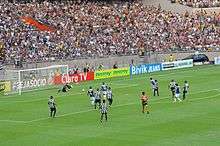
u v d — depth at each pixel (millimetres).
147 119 98000
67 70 154875
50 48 177000
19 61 162250
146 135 84625
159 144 78375
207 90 135000
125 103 117312
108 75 167875
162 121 95625
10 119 101375
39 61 167125
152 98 123812
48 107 114750
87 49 184500
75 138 83750
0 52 164125
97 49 186500
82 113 106438
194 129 88312
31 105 118000
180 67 191000
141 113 104438
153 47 199250
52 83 150250
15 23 181625
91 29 196500
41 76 147500
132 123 94688
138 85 148375
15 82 140000
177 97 118562
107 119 99125
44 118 101812
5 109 113188
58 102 121375
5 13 184750
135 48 195125
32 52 170875
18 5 193750
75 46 183250
